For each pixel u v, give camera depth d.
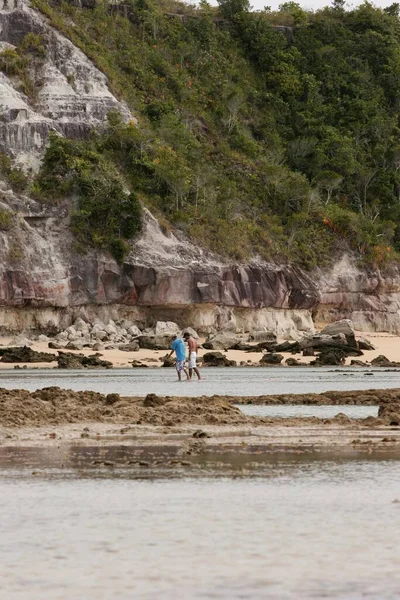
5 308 128.12
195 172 162.62
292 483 22.73
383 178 195.00
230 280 145.25
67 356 96.38
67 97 156.12
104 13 185.62
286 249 160.50
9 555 16.06
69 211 140.62
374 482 22.88
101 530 17.84
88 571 15.22
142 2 198.50
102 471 24.41
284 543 16.86
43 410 37.00
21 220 135.25
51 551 16.33
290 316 155.38
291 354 113.75
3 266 127.81
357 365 101.50
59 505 20.09
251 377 75.94
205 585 14.57
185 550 16.41
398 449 28.83
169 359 99.25
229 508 19.78
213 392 55.72
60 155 145.75
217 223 153.88
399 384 65.62
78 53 163.00
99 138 154.75
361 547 16.58
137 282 137.88
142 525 18.27
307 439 31.36
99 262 136.75
